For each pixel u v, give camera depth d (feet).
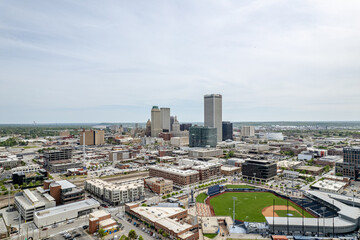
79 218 626.64
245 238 532.73
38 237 522.88
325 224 554.46
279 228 557.74
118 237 524.52
